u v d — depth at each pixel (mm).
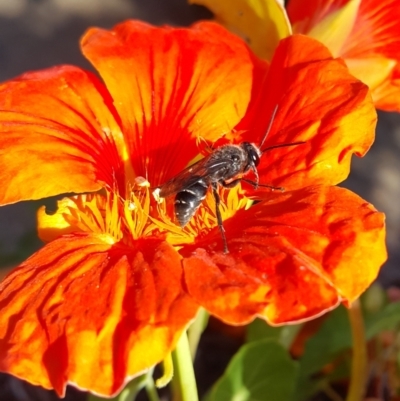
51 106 81
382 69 100
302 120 79
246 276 64
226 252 69
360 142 75
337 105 78
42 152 76
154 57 89
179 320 61
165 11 278
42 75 83
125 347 60
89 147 82
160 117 89
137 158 89
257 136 84
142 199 82
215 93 88
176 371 80
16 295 66
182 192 79
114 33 89
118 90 86
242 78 88
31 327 63
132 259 70
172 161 90
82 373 59
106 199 80
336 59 81
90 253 71
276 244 68
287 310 61
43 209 77
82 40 87
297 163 77
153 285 65
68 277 67
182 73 89
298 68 82
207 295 62
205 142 87
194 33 91
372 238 66
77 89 84
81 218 78
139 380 100
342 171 75
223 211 79
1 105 78
